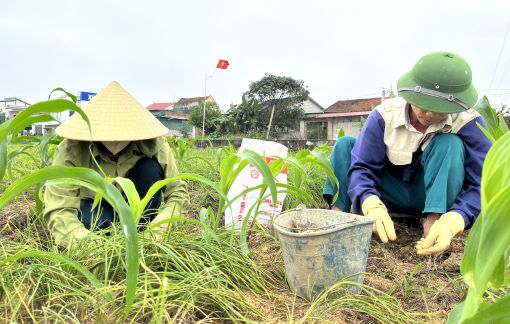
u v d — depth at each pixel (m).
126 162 1.56
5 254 0.89
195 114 22.12
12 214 1.78
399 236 1.62
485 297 1.02
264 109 21.33
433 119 1.36
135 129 1.39
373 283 1.18
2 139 0.68
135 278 0.63
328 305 1.00
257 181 1.92
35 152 3.36
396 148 1.51
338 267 1.04
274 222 1.12
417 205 1.66
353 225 1.05
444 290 1.12
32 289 0.88
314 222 1.24
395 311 0.99
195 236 1.33
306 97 22.64
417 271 1.27
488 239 0.44
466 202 1.33
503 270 0.48
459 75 1.26
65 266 0.97
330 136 21.77
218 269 1.05
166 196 1.60
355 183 1.48
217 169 2.81
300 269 1.05
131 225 0.64
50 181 0.81
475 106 1.00
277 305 1.03
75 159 1.45
